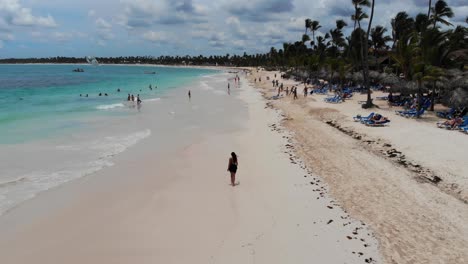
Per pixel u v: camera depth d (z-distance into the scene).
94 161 17.91
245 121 29.94
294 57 95.94
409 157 17.05
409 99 32.66
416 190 13.40
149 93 55.22
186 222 11.40
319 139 22.09
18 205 12.59
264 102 43.19
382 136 21.09
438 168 15.23
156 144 21.69
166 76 121.19
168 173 16.30
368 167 16.23
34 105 38.03
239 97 49.75
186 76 122.25
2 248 9.88
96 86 69.00
